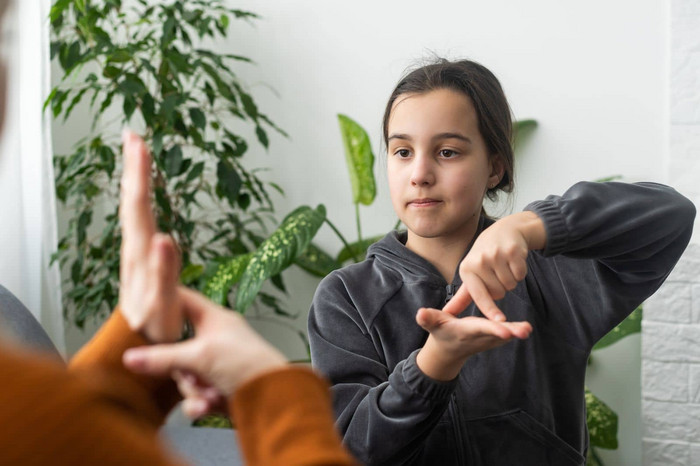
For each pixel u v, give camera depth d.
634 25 1.88
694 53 1.74
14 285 1.79
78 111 2.27
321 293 0.88
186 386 0.39
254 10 2.18
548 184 1.97
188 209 2.05
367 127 2.12
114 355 0.39
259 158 2.22
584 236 0.71
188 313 0.40
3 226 1.77
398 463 0.71
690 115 1.75
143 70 2.21
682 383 1.78
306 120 2.17
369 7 2.09
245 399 0.35
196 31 2.22
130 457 0.25
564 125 1.95
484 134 0.83
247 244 2.26
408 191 0.81
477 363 0.81
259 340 0.38
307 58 2.15
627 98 1.90
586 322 0.83
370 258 0.91
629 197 0.75
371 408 0.69
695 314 1.77
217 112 2.23
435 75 0.83
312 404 0.35
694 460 1.79
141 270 0.39
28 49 1.79
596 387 1.98
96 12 1.87
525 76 1.98
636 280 0.80
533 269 0.85
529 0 1.96
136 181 0.39
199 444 1.33
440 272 0.86
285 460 0.32
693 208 0.81
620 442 1.97
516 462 0.79
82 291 1.90
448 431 0.79
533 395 0.81
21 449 0.24
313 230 1.75
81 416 0.25
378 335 0.83
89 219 1.93
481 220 0.90
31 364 0.26
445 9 2.03
